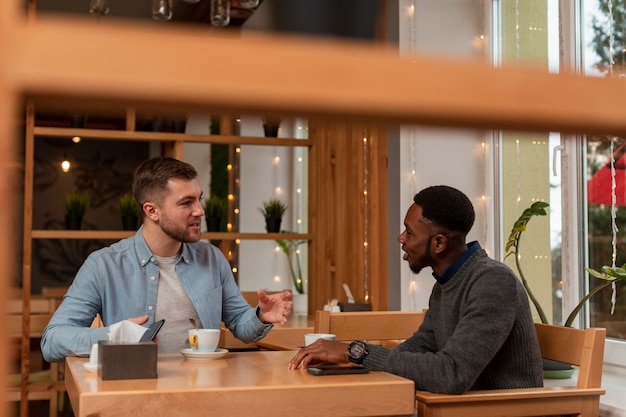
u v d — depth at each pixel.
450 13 3.59
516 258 2.85
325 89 0.19
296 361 1.72
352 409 1.49
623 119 0.21
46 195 7.55
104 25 0.18
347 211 4.23
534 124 0.21
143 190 2.20
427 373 1.73
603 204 2.88
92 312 2.15
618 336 2.82
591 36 2.97
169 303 2.21
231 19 4.29
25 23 0.17
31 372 4.68
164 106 0.18
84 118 4.36
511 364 1.92
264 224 5.42
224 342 3.11
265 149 5.45
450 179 3.56
